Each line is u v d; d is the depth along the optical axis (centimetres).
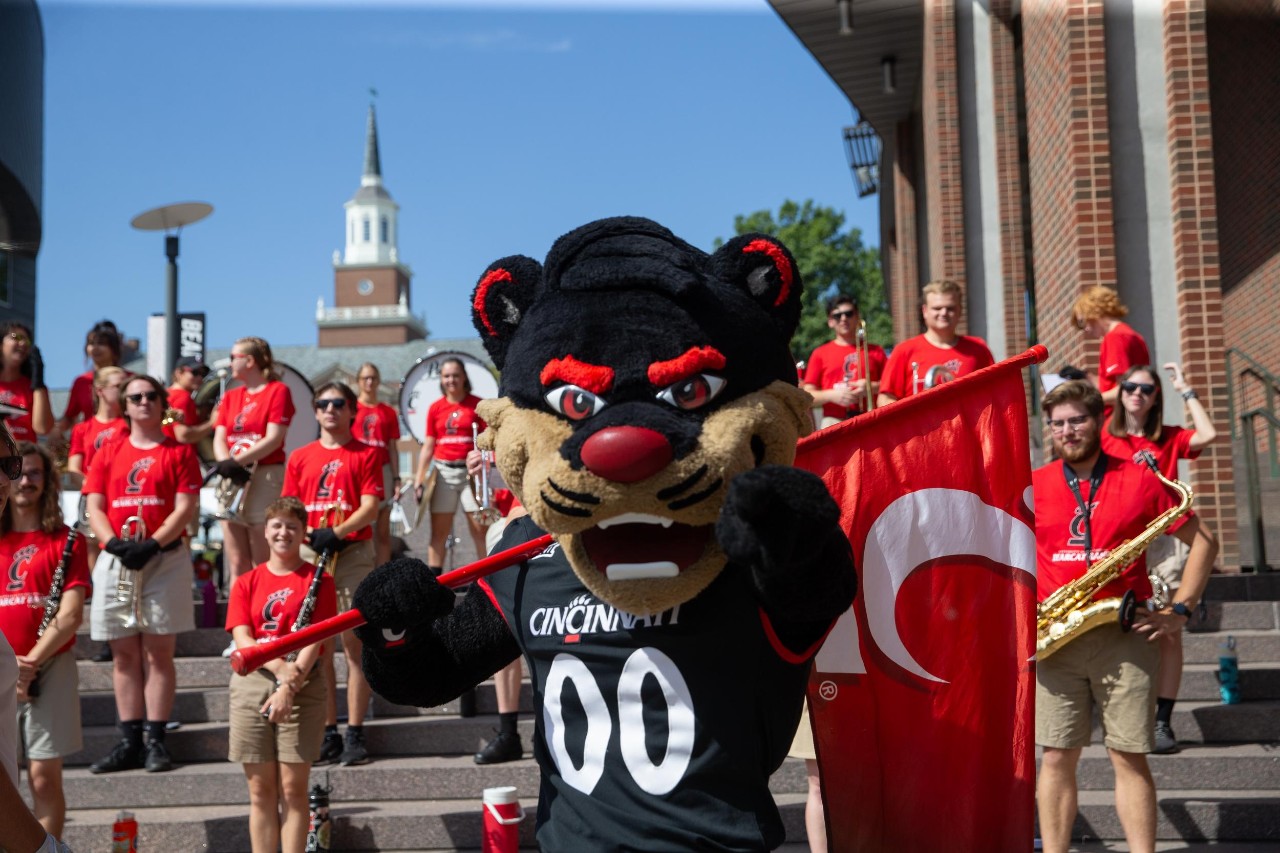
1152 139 946
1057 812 475
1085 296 736
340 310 11519
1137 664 465
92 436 809
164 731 652
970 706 312
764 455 241
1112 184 943
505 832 494
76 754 679
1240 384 1267
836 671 312
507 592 263
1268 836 552
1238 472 1082
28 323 1644
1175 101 931
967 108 1377
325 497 675
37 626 562
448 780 625
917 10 1401
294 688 532
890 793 310
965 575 316
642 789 236
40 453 571
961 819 308
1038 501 490
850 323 828
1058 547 479
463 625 270
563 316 238
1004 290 1327
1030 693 311
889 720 312
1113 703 465
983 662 313
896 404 320
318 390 688
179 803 630
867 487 318
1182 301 921
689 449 225
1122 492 475
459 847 588
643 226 249
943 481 319
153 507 651
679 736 238
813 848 479
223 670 747
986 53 1373
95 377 880
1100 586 467
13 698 270
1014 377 324
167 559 655
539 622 254
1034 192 1105
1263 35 1298
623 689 242
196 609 841
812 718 312
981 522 318
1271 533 973
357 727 650
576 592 252
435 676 268
